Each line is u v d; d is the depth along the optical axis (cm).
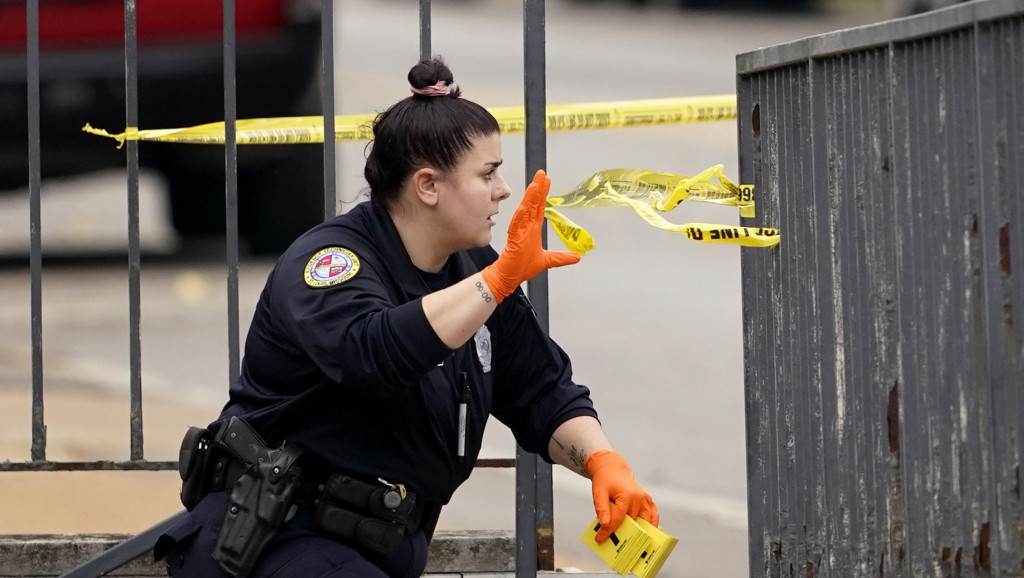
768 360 1150
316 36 3378
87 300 3522
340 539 1051
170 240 4328
